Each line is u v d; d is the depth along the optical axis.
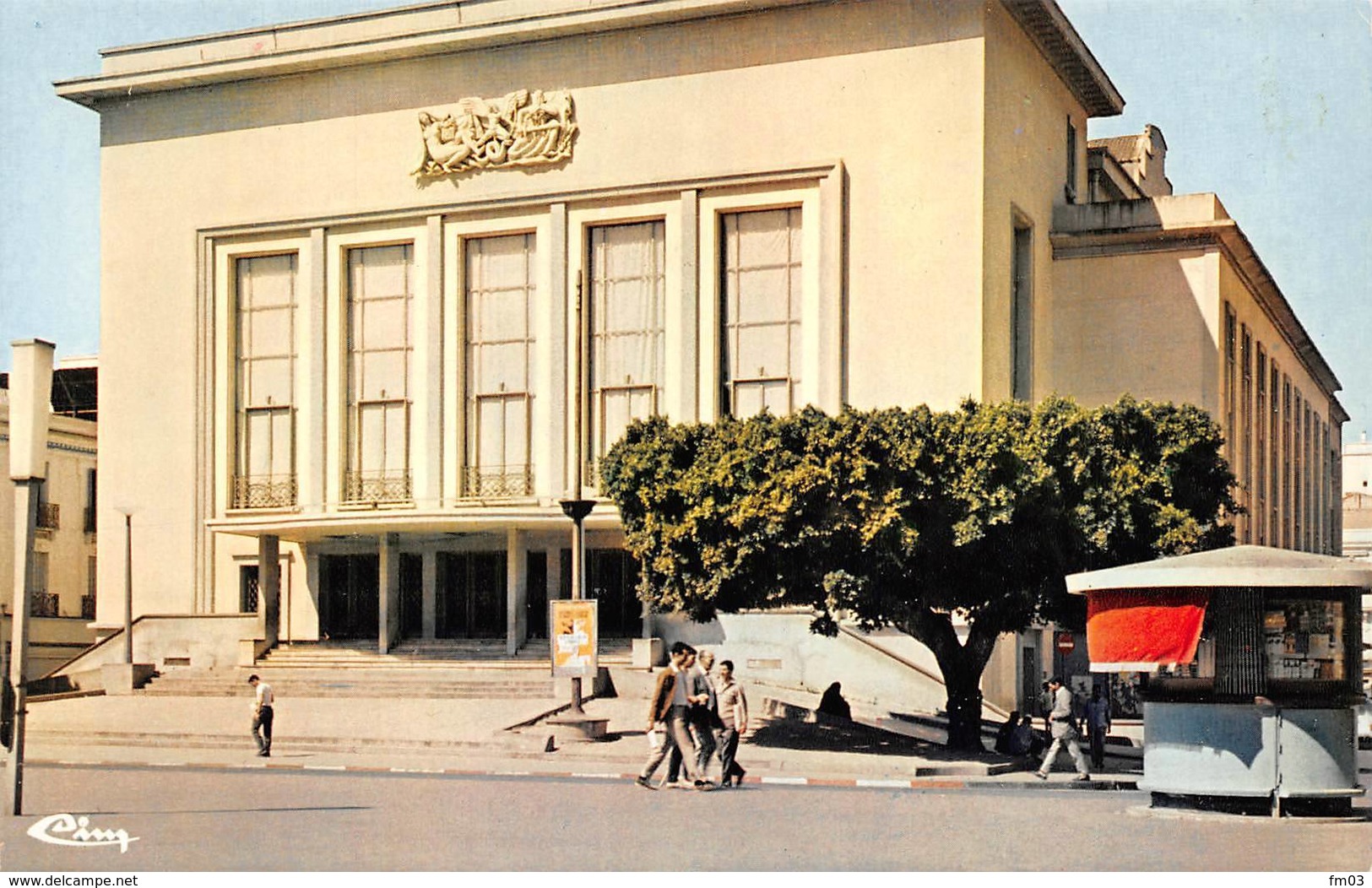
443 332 44.84
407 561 45.34
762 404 42.06
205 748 32.75
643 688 37.78
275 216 46.50
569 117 43.91
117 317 48.16
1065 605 30.72
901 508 28.89
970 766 27.19
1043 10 43.12
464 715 34.88
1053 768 29.06
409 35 44.88
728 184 42.34
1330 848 15.32
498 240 44.94
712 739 22.34
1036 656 44.03
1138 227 44.97
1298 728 18.34
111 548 47.75
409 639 44.78
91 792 22.28
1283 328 59.78
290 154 46.59
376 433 45.66
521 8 44.22
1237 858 14.51
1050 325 45.88
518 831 16.72
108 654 45.38
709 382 42.31
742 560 29.38
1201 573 18.47
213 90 47.53
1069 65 47.22
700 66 42.81
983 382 40.00
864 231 41.28
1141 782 19.34
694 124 42.78
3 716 18.17
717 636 40.28
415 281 45.41
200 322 47.16
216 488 46.88
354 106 46.03
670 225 42.97
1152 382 44.78
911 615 31.25
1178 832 16.89
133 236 48.19
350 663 43.47
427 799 20.86
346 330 46.16
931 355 40.44
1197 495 30.95
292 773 26.83
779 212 42.38
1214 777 18.55
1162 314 44.84
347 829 16.91
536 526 42.75
